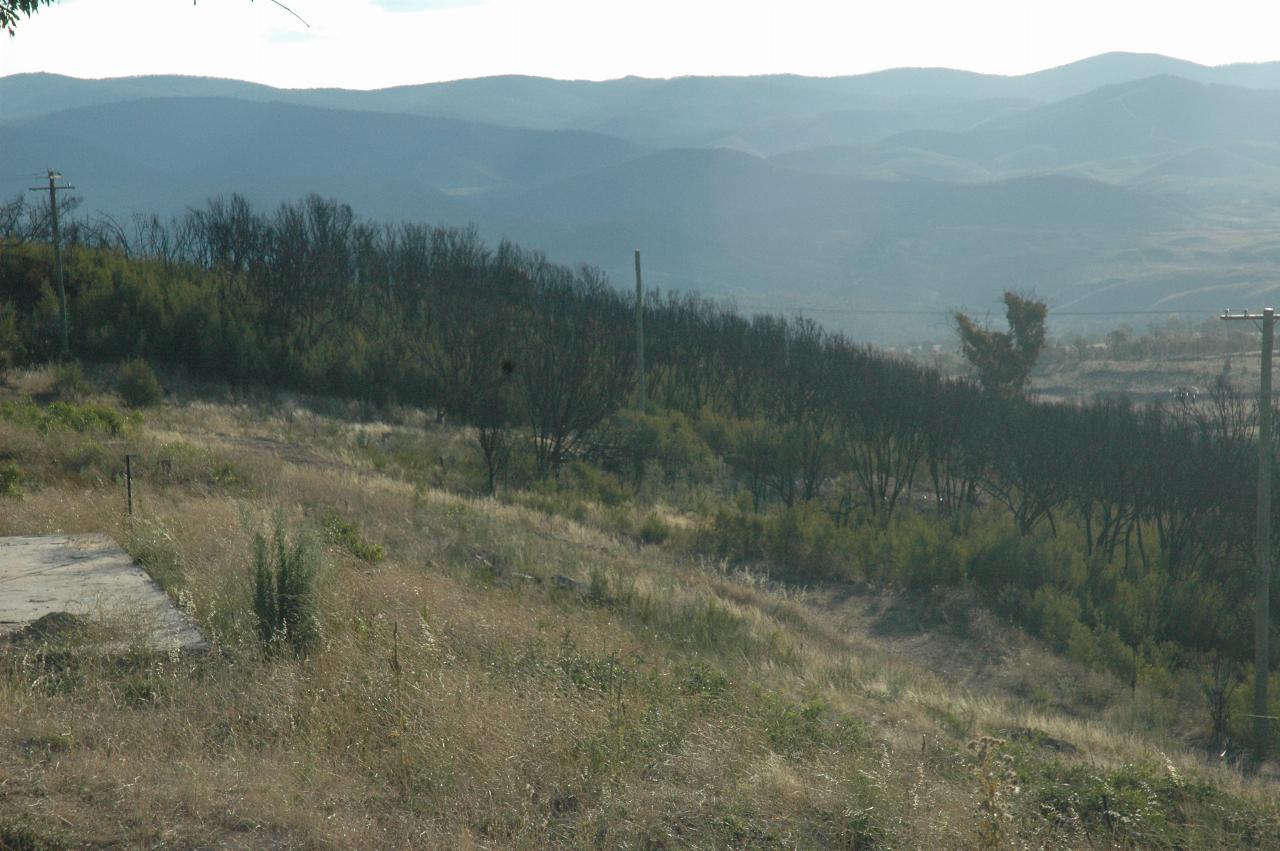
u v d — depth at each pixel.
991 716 13.51
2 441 19.47
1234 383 75.62
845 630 21.09
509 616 11.13
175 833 4.69
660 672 9.05
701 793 5.95
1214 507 27.31
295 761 5.68
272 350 41.00
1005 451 31.88
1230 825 7.52
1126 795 7.47
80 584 9.32
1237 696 18.11
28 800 4.77
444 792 5.59
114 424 24.33
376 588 10.51
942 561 24.98
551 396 32.44
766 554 26.66
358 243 56.22
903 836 5.84
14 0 9.19
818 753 7.14
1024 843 5.99
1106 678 19.41
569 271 63.25
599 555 21.05
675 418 40.88
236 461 21.58
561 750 6.25
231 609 8.30
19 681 6.37
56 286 42.88
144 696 6.59
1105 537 29.50
